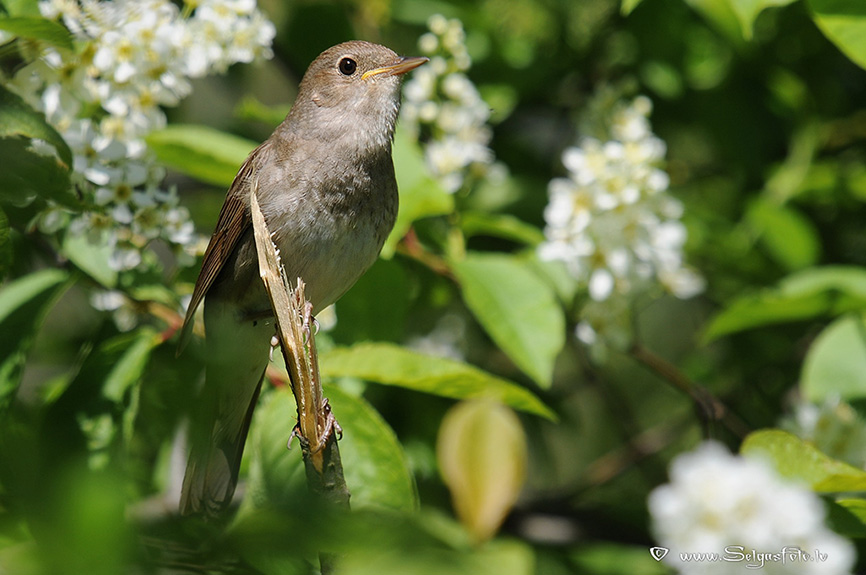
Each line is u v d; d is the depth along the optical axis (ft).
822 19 25.81
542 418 39.88
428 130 34.01
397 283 29.35
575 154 30.96
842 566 20.74
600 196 30.27
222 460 25.21
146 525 15.08
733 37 34.55
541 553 33.30
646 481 43.04
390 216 27.09
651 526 36.78
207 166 28.40
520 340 28.02
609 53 42.11
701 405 33.32
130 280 27.48
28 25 21.43
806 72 43.01
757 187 41.96
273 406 23.15
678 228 31.19
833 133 42.70
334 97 27.76
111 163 25.89
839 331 30.78
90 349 28.30
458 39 33.22
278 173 26.20
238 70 43.39
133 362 24.40
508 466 18.19
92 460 22.75
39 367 38.93
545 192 38.70
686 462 21.49
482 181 38.34
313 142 26.96
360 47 28.60
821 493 23.02
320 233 25.90
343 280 26.53
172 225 26.58
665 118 42.63
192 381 27.50
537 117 45.14
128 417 23.41
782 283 34.24
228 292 26.58
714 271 41.11
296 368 18.95
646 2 39.73
